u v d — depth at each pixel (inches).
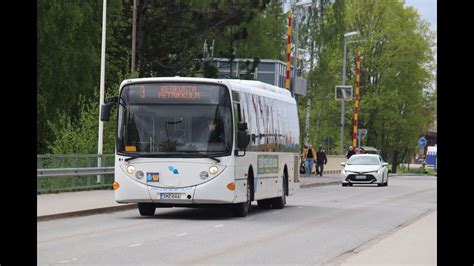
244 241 910.4
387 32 4589.1
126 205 1396.4
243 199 1237.1
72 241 885.2
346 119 4677.7
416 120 4756.4
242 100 1249.4
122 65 2684.5
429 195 2080.5
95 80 2517.2
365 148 4320.9
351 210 1476.4
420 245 874.1
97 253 775.7
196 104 1189.1
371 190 2333.9
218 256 767.7
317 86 3954.2
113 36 2711.6
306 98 3882.9
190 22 2787.9
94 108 1999.3
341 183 2800.2
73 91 2433.6
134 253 778.8
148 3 2743.6
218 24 2790.4
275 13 3366.1
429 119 5036.9
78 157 1712.6
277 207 1489.9
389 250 825.5
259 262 729.6
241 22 2797.7
